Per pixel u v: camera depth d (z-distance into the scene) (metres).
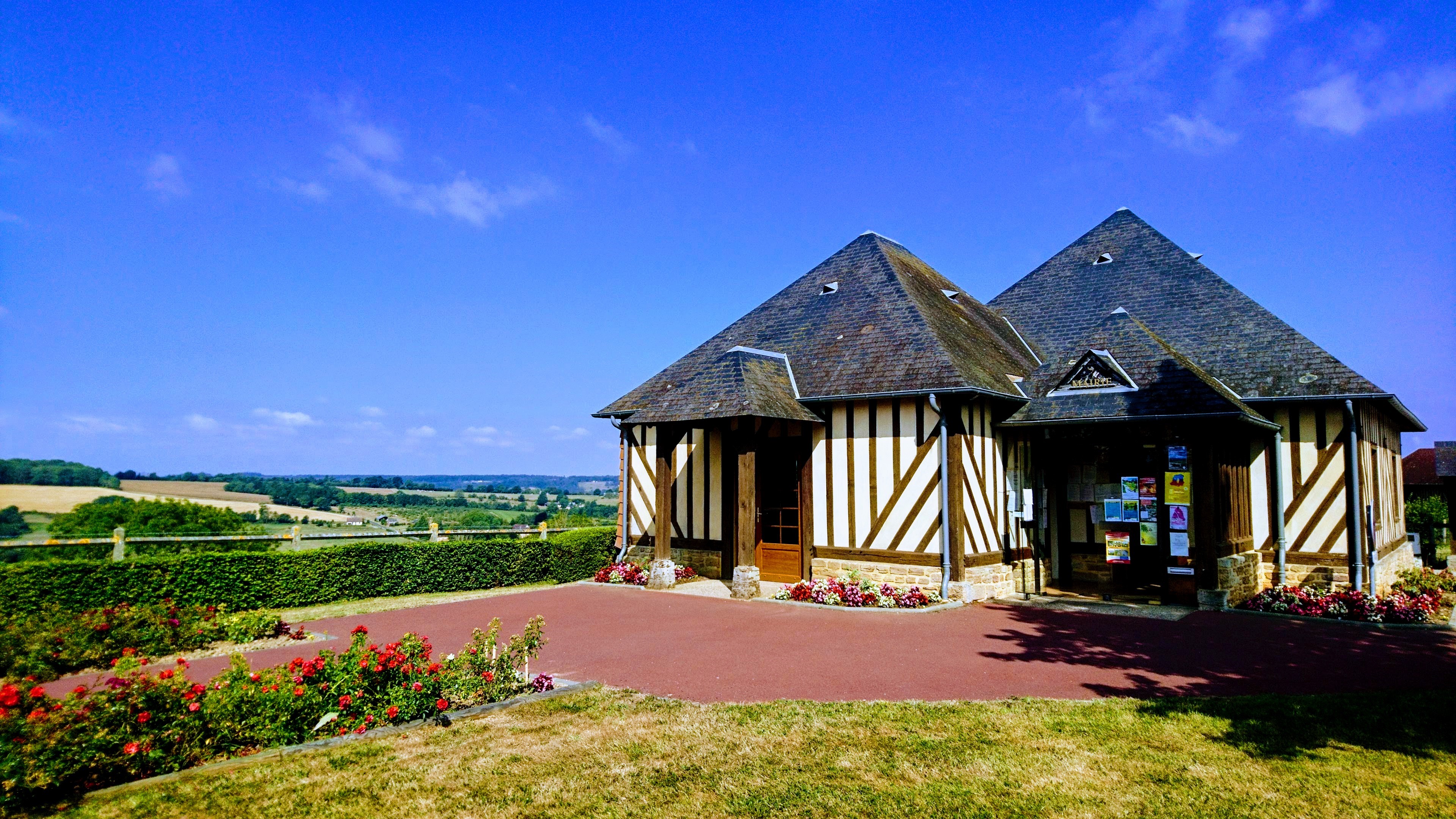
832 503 13.63
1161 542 12.82
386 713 6.43
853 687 7.68
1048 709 6.79
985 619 11.12
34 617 9.84
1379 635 10.22
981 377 13.16
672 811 4.84
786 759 5.67
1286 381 13.39
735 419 13.34
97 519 16.42
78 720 5.18
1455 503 22.58
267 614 10.80
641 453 16.83
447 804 4.93
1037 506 14.41
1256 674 8.13
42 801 4.89
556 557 16.83
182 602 12.30
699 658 8.90
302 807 4.88
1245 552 12.88
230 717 5.87
